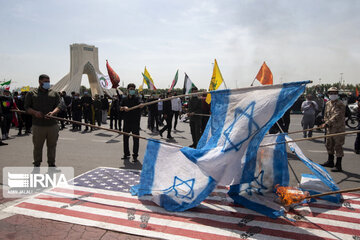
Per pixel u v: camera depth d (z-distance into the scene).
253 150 3.59
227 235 2.87
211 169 3.35
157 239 2.79
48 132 4.92
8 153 6.88
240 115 3.41
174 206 3.52
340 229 3.03
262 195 3.92
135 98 6.03
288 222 3.19
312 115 9.06
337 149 5.38
